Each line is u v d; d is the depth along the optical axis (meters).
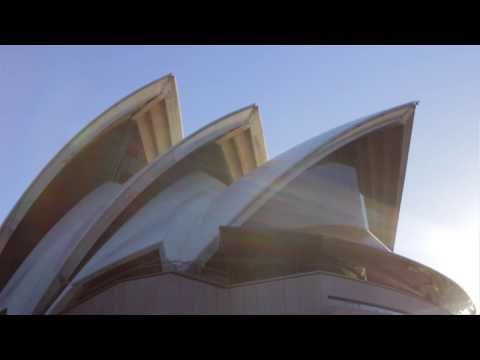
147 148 28.78
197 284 17.86
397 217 26.70
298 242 19.41
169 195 25.12
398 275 21.14
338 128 22.50
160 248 21.48
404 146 23.64
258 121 26.45
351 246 19.41
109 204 23.48
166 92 27.16
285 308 17.19
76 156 26.89
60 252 25.03
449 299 22.53
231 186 23.22
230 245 19.88
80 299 20.81
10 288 25.59
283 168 21.27
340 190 22.78
